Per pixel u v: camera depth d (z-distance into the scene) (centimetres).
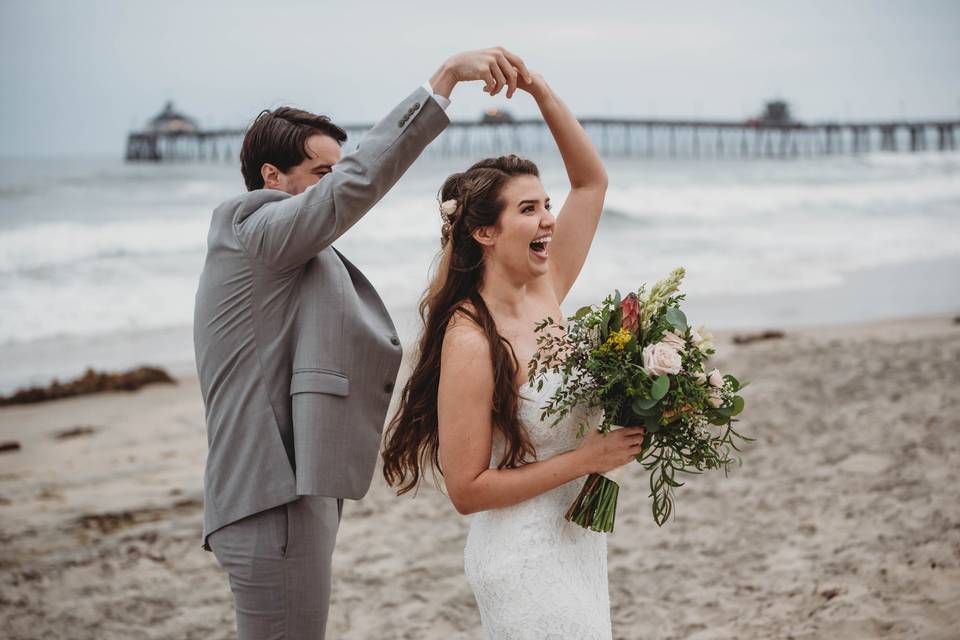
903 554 479
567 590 239
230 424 257
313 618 262
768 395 904
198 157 7138
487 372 237
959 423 747
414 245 2156
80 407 991
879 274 1870
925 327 1298
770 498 608
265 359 257
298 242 247
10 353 1236
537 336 252
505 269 249
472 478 237
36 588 521
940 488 586
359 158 244
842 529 533
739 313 1476
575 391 237
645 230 2592
